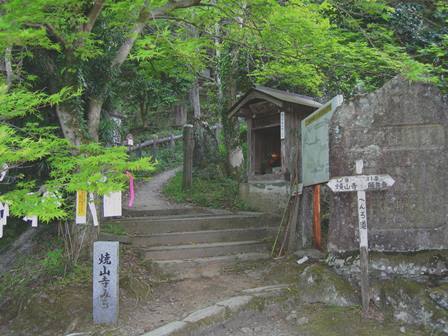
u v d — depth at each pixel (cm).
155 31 726
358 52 686
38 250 673
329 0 682
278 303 513
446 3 688
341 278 514
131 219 770
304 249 658
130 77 929
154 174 1549
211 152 1370
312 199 693
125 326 468
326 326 457
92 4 560
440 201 521
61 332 473
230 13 693
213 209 937
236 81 1166
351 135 539
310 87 984
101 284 480
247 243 702
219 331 471
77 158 408
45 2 407
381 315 466
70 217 541
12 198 358
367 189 484
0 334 489
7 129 347
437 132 529
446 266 486
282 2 791
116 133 995
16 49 584
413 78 516
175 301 538
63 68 555
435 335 427
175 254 657
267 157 1035
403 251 516
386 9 704
